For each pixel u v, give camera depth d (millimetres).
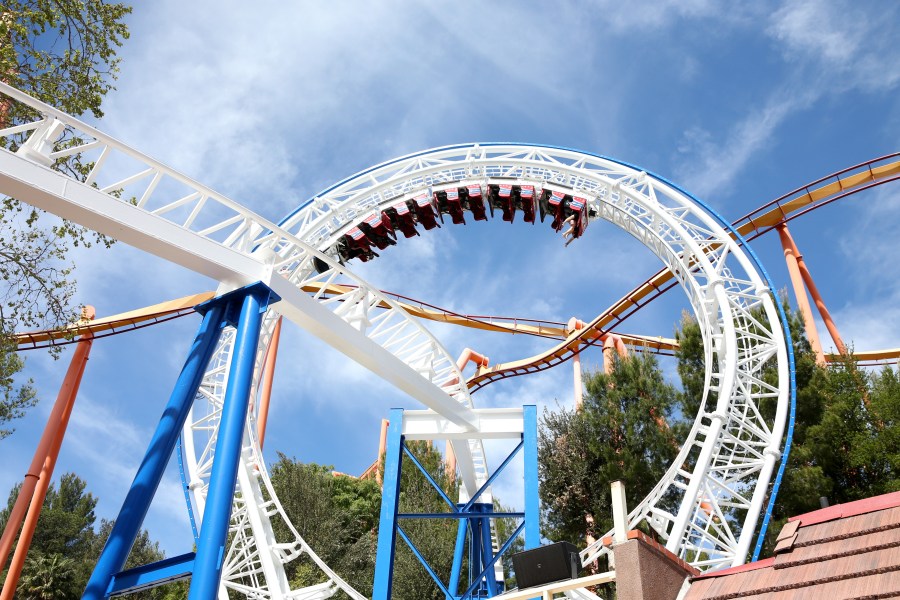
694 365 33531
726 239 28047
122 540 12945
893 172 36562
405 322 24391
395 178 30266
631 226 30312
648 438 32531
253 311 16203
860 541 7586
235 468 14109
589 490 33375
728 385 24656
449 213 31359
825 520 8289
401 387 20734
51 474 35750
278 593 22547
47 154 14023
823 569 7449
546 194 30281
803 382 30500
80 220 14453
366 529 46250
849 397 29156
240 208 17375
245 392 15172
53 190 13695
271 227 18250
